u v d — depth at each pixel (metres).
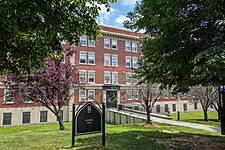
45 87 12.78
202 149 7.45
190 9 5.87
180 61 6.39
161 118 21.14
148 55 7.47
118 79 31.91
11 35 4.27
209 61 4.36
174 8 5.92
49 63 12.64
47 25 3.97
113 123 25.88
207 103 20.89
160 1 6.15
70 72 13.94
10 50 4.67
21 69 5.41
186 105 39.00
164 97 35.81
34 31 4.36
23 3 3.70
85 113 6.93
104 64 31.16
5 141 7.89
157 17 6.62
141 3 9.22
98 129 7.04
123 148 6.62
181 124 16.11
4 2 3.62
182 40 6.07
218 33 5.87
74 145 6.90
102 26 31.75
